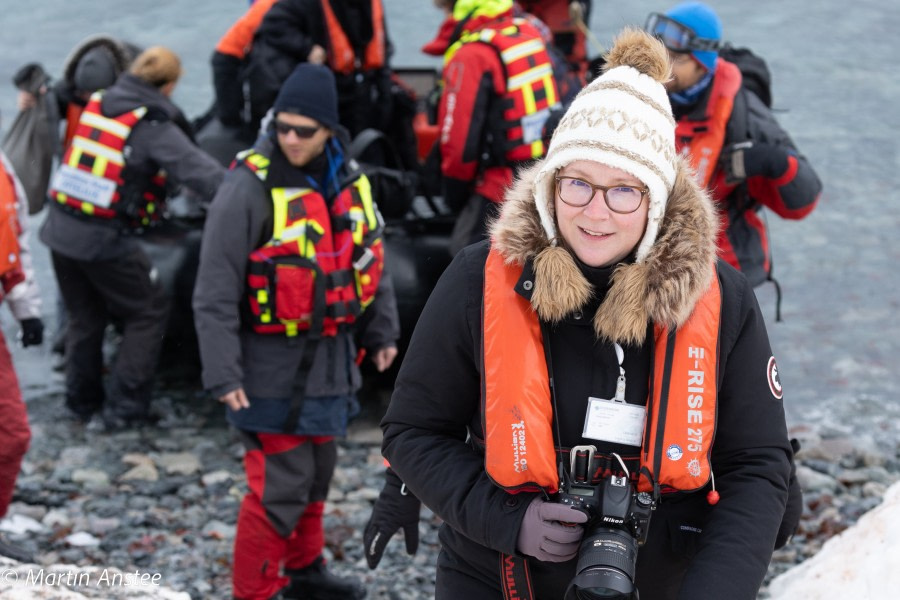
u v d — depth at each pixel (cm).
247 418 410
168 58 564
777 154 465
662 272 219
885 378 680
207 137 687
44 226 580
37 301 483
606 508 218
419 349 237
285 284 401
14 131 618
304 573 447
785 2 1655
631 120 217
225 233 400
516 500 224
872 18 1589
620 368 229
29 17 1523
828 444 591
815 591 346
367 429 606
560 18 819
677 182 225
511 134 552
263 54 657
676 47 456
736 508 223
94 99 570
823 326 750
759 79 514
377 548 287
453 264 238
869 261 854
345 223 412
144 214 581
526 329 226
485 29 554
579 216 221
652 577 237
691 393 222
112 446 582
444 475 231
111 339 719
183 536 496
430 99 754
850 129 1144
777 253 867
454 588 246
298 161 404
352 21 664
